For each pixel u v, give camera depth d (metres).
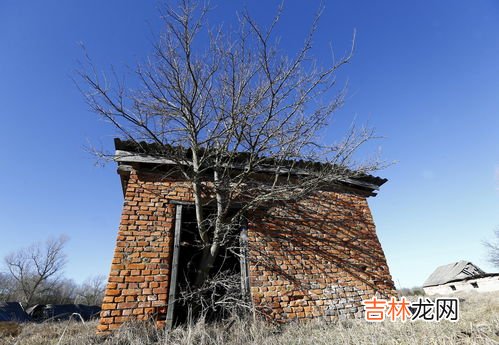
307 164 6.44
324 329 4.36
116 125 4.72
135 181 5.66
